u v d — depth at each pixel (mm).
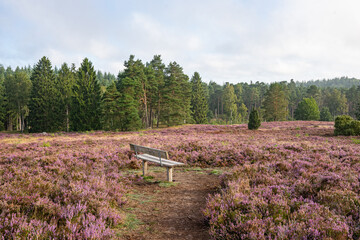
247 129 36125
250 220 3721
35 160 9523
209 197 5711
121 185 6863
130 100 49031
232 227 3701
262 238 3307
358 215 3922
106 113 51000
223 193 5492
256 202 4496
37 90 63719
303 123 52125
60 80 71312
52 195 5293
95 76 57469
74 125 53469
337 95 130000
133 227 4473
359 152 10727
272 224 3645
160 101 64562
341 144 15453
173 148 14023
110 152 12461
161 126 69750
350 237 3266
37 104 61438
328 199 4594
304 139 20391
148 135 29562
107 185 6484
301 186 5488
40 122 60688
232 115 127812
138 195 6508
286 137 22516
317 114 87625
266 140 19031
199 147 13891
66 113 64188
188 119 77625
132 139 22344
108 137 27484
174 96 63531
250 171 7348
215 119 131750
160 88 64500
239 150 12297
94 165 9578
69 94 65250
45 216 4211
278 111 91625
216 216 4207
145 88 62125
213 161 10977
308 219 3734
